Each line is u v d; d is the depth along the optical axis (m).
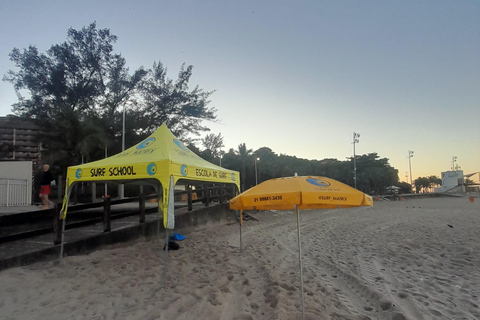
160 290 5.47
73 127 17.28
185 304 4.89
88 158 19.19
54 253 6.94
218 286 5.80
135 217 11.33
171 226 5.31
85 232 8.53
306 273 6.92
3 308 4.61
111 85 23.12
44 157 17.94
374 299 5.38
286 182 4.18
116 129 21.77
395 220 18.50
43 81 21.34
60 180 20.41
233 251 9.02
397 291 5.75
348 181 63.72
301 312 4.54
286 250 9.64
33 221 8.62
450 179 83.25
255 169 47.25
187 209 13.43
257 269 7.21
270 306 4.93
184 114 24.73
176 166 5.77
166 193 5.43
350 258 8.55
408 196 50.84
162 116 24.05
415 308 4.91
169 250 8.62
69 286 5.56
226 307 4.85
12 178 15.42
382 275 6.86
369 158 67.44
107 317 4.38
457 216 20.08
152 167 5.70
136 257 7.69
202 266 7.20
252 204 4.08
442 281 6.38
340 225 16.44
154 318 4.31
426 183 107.50
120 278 6.09
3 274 5.86
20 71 21.34
